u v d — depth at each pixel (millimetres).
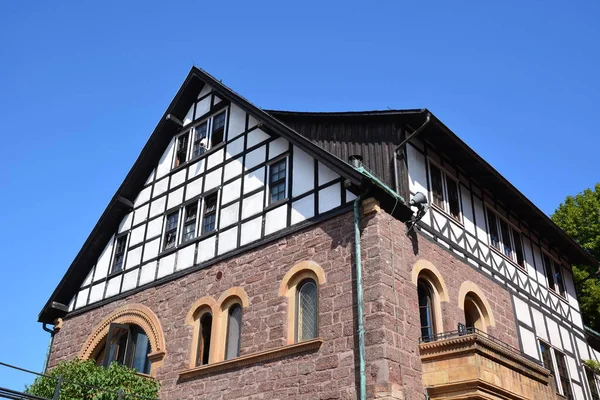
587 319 26844
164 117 20016
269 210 15328
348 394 11617
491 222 17688
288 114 16297
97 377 13781
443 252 14570
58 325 20047
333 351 12234
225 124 18188
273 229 14953
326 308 12789
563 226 30219
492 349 11961
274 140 16219
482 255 16344
